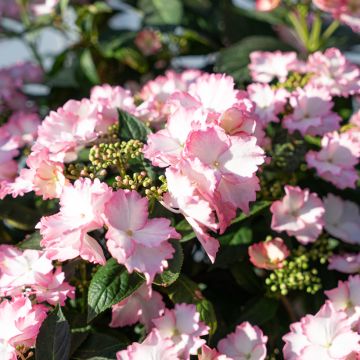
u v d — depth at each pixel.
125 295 0.60
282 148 0.72
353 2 0.83
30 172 0.63
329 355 0.63
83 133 0.64
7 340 0.59
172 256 0.58
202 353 0.61
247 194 0.59
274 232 0.70
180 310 0.62
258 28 0.94
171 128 0.60
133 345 0.60
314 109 0.71
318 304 0.69
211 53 0.95
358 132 0.72
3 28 0.98
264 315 0.68
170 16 0.91
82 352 0.63
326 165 0.70
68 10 0.97
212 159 0.58
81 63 0.92
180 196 0.57
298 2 0.87
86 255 0.57
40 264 0.62
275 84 0.78
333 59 0.74
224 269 0.73
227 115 0.59
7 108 0.92
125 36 0.92
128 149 0.62
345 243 0.73
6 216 0.73
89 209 0.57
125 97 0.69
